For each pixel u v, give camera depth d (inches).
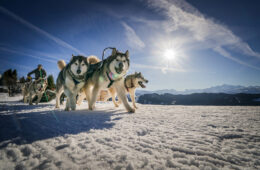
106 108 219.8
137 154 48.9
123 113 156.0
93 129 81.2
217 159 45.6
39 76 288.4
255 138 67.3
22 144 57.4
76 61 173.8
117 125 93.9
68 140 62.3
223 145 58.9
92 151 50.6
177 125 94.5
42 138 65.1
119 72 170.9
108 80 183.6
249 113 153.1
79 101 263.6
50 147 54.4
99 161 43.6
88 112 163.6
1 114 141.0
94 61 233.8
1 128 81.9
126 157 46.2
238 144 59.9
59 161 43.3
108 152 50.1
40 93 301.6
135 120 112.4
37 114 142.9
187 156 48.0
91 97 192.7
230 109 196.1
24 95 363.6
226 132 76.3
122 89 181.2
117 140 63.6
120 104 313.6
